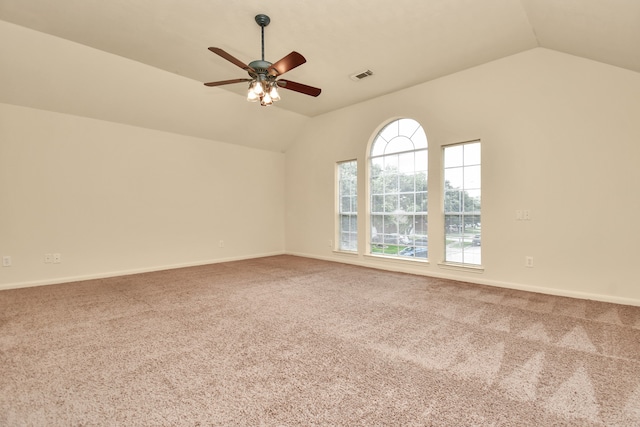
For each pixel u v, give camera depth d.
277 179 6.70
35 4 2.79
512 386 1.69
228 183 5.89
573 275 3.33
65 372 1.83
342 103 5.36
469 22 3.04
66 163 4.16
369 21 3.03
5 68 3.45
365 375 1.81
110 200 4.53
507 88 3.72
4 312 2.89
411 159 4.77
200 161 5.50
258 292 3.60
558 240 3.41
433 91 4.37
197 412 1.47
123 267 4.64
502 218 3.78
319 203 6.07
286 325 2.58
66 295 3.48
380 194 5.16
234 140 5.89
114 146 4.56
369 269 4.96
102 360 1.98
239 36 3.29
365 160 5.24
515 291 3.59
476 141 4.05
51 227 4.05
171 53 3.66
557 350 2.11
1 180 3.71
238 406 1.52
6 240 3.75
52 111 4.05
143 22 3.05
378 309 2.98
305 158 6.33
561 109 3.38
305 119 6.17
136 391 1.64
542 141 3.49
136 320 2.69
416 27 3.13
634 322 2.59
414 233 4.74
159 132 5.00
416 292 3.58
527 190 3.60
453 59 3.79
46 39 3.33
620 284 3.08
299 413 1.46
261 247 6.41
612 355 2.03
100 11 2.88
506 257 3.76
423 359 2.00
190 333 2.41
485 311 2.91
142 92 4.32
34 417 1.43
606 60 3.06
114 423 1.39
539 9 2.72
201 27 3.13
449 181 4.32
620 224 3.08
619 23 2.34
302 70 4.09
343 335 2.38
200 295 3.48
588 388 1.66
